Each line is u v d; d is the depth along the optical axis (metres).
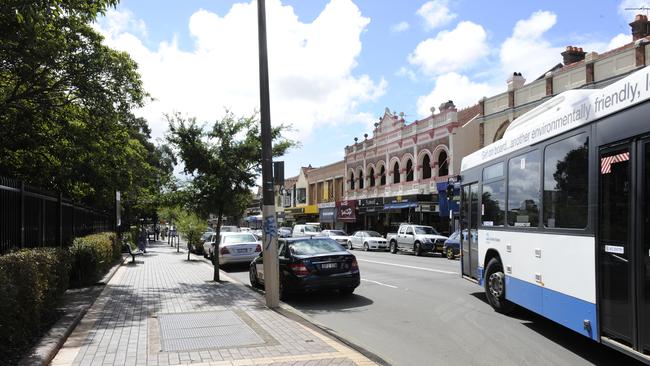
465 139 34.09
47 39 9.70
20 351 6.14
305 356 6.12
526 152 8.41
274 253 10.12
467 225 12.12
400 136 40.25
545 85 26.17
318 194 58.41
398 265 21.03
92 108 11.90
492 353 7.01
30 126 11.89
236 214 15.78
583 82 23.69
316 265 11.77
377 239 34.12
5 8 7.19
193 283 14.44
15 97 10.86
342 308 10.86
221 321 8.47
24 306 6.46
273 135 15.16
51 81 11.29
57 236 12.51
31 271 6.80
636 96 5.29
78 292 11.91
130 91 12.12
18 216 9.29
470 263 11.88
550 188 7.39
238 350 6.45
